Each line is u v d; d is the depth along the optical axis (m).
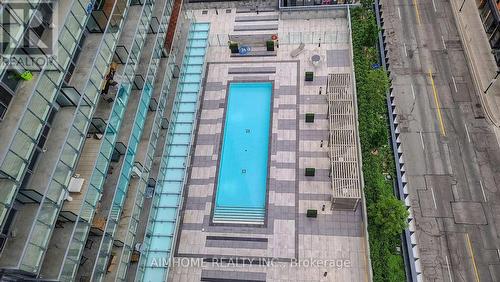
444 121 50.81
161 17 43.31
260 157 50.03
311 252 42.34
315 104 52.16
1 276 23.23
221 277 41.88
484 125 50.12
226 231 44.69
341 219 43.91
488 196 45.09
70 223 28.27
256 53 57.72
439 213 44.34
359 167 45.19
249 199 47.09
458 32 58.62
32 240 24.34
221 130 51.66
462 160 47.75
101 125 31.58
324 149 48.66
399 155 47.44
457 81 54.03
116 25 34.59
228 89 54.97
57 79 26.80
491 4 55.59
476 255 41.62
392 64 56.28
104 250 31.88
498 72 51.38
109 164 33.00
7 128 23.62
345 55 55.78
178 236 44.75
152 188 41.75
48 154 27.44
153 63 41.56
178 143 47.38
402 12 61.56
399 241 41.84
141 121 38.75
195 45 54.59
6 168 22.70
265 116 53.00
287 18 60.44
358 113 49.28
